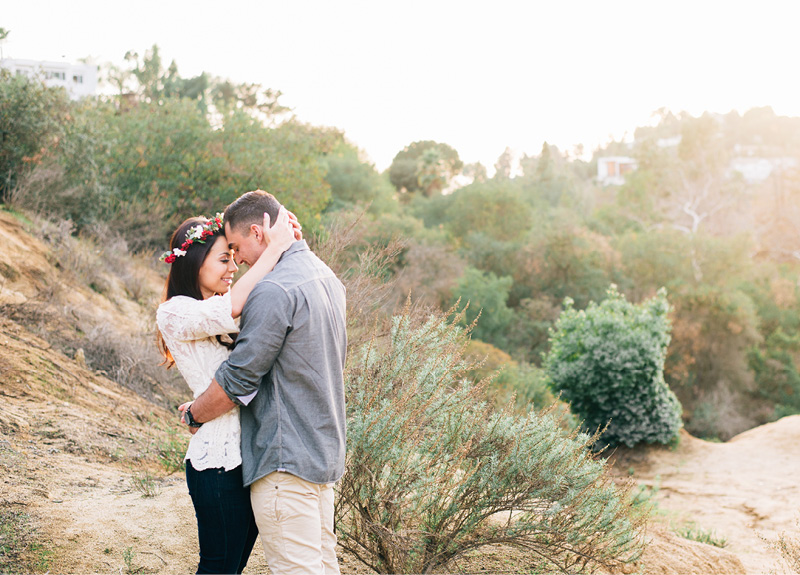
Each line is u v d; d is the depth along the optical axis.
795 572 4.60
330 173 29.14
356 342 3.57
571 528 2.91
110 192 10.48
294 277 2.05
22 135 8.66
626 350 11.45
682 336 23.92
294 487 2.00
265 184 13.20
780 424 12.39
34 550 2.71
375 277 3.97
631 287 26.12
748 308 24.70
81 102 11.30
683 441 11.94
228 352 2.16
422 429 2.91
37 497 3.21
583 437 3.10
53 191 8.91
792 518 7.54
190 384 2.13
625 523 3.07
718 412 21.52
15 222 7.50
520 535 2.93
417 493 2.77
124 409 5.15
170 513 3.24
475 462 2.93
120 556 2.77
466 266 22.27
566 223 27.31
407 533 2.80
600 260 26.56
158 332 2.31
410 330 3.34
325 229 4.26
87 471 3.75
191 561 2.80
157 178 12.14
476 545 2.93
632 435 11.44
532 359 19.88
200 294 2.25
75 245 8.06
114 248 9.09
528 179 54.97
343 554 3.12
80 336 6.13
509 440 2.92
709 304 24.28
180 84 45.84
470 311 19.30
